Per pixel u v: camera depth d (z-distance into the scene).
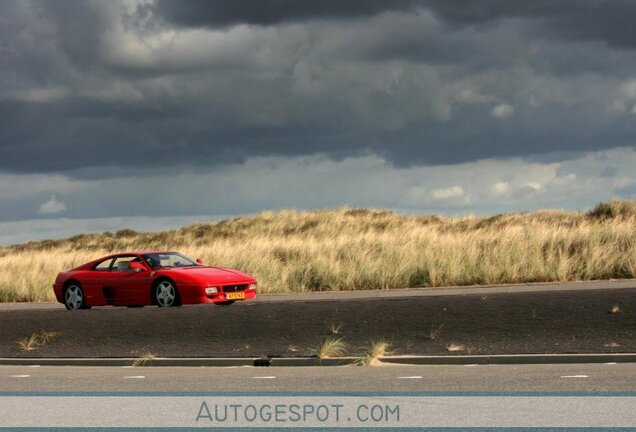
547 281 50.78
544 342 30.73
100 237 132.38
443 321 33.88
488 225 97.38
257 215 124.56
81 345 35.19
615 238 58.75
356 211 122.75
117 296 45.91
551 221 91.94
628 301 33.91
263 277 56.28
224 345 33.47
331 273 55.12
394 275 53.84
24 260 80.00
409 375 26.27
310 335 33.81
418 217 115.31
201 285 43.44
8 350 35.72
